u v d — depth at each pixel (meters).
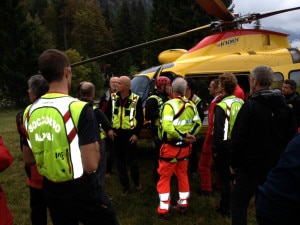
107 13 82.75
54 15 69.69
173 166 4.26
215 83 4.79
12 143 9.78
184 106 4.08
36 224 3.52
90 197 2.31
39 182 3.41
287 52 7.07
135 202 4.89
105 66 66.94
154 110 4.90
